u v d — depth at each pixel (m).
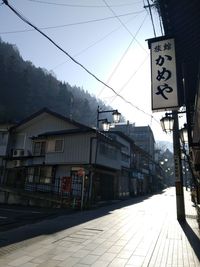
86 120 49.94
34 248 7.94
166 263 6.68
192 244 8.56
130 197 35.16
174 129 14.86
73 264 6.50
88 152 24.36
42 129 29.34
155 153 75.12
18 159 29.19
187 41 6.93
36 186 26.02
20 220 13.70
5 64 56.81
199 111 5.04
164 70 7.44
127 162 36.16
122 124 56.81
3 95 51.91
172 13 6.07
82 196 19.36
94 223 12.48
